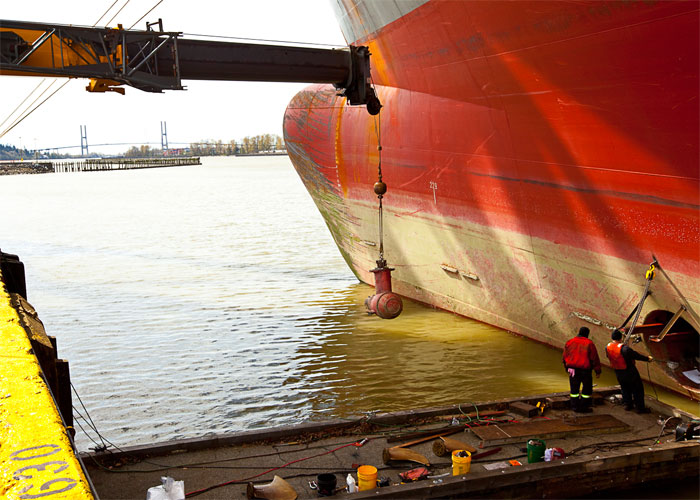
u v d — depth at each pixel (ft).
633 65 27.66
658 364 32.81
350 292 61.98
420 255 53.06
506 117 37.45
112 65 34.19
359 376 37.47
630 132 29.50
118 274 72.84
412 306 55.31
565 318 39.11
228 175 410.93
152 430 30.76
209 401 34.32
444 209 46.98
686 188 27.81
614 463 23.27
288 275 71.56
